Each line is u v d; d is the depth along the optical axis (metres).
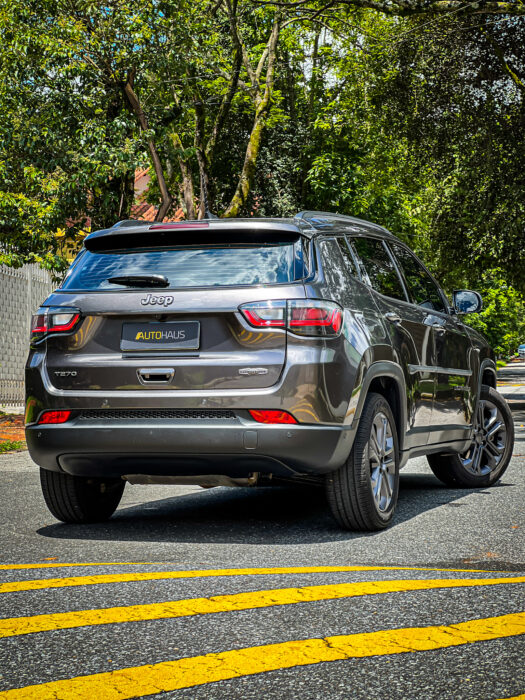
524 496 6.79
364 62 21.98
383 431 5.44
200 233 5.23
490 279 28.53
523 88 19.06
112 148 14.34
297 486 7.80
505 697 2.55
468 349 7.14
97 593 3.78
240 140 28.36
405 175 22.98
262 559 4.57
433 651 2.96
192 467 5.02
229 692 2.62
